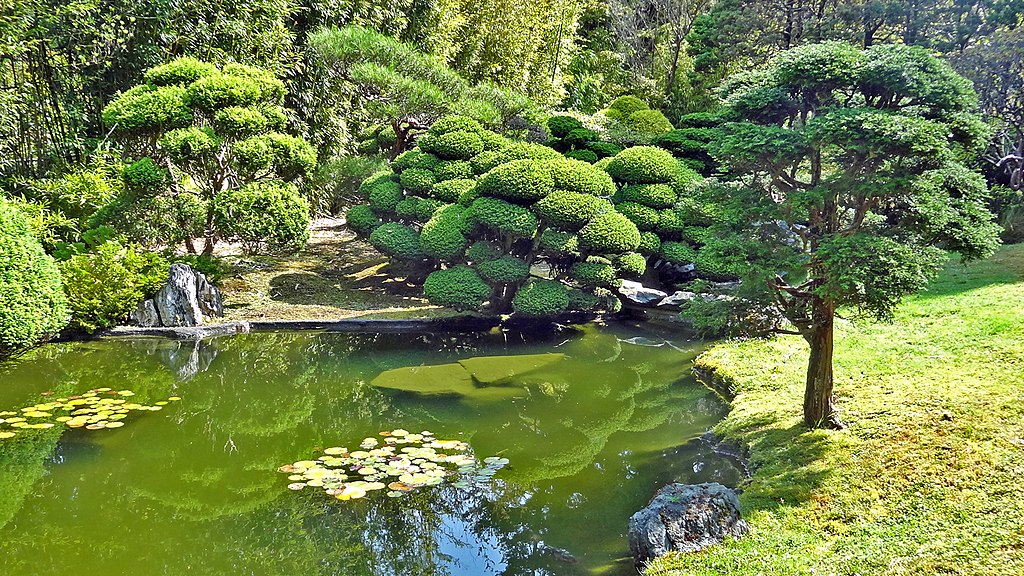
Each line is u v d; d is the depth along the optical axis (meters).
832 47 4.31
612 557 3.78
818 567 3.22
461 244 8.66
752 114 4.70
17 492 4.52
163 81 8.97
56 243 8.41
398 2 14.73
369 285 10.20
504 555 3.84
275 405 6.17
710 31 19.75
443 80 12.20
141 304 8.07
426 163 10.03
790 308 4.74
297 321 8.50
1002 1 12.89
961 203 4.30
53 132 10.29
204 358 7.41
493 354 7.77
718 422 5.70
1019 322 5.86
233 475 4.80
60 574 3.65
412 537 4.04
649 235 9.30
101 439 5.33
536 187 8.24
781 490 4.06
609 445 5.35
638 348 8.06
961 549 3.15
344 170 11.40
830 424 4.75
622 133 15.52
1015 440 3.92
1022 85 12.90
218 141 8.60
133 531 4.09
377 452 5.11
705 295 8.59
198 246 11.05
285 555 3.86
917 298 7.29
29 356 7.17
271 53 12.14
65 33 10.04
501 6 18.03
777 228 4.68
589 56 26.17
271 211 8.66
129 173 8.29
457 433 5.56
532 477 4.78
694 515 3.61
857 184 4.12
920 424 4.40
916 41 14.24
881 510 3.62
